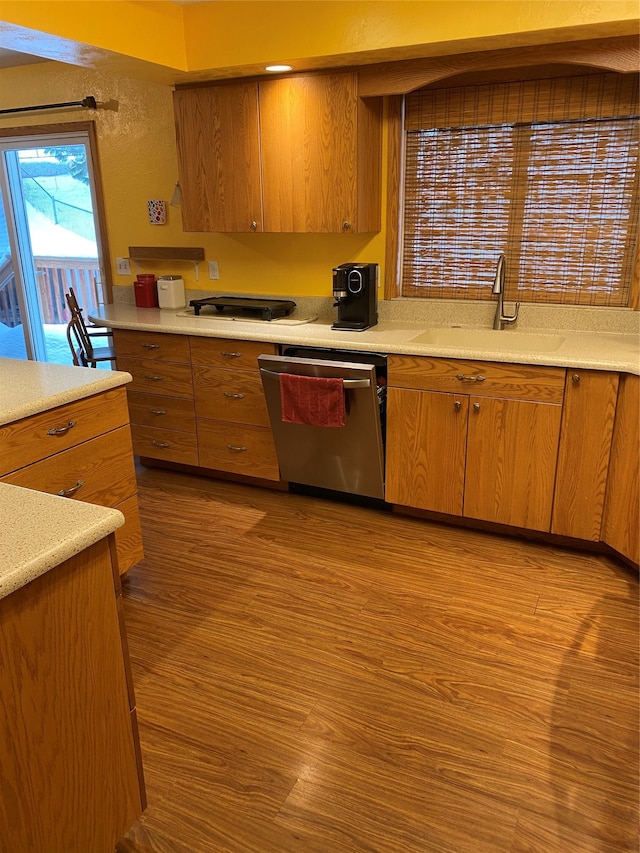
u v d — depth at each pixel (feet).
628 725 6.24
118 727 4.69
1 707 3.77
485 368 8.79
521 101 9.64
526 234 10.20
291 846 5.09
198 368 11.02
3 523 4.23
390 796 5.52
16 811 3.98
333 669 7.04
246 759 5.91
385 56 9.01
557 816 5.32
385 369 9.66
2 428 6.29
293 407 9.64
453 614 7.93
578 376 8.29
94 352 12.57
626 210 9.52
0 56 12.67
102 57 9.05
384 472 10.02
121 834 4.89
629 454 8.19
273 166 10.44
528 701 6.55
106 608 4.43
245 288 12.55
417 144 10.52
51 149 14.26
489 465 9.21
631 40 8.07
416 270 11.12
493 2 7.93
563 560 9.09
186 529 10.08
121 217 13.48
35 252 15.53
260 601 8.25
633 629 7.63
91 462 7.39
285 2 9.02
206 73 10.05
